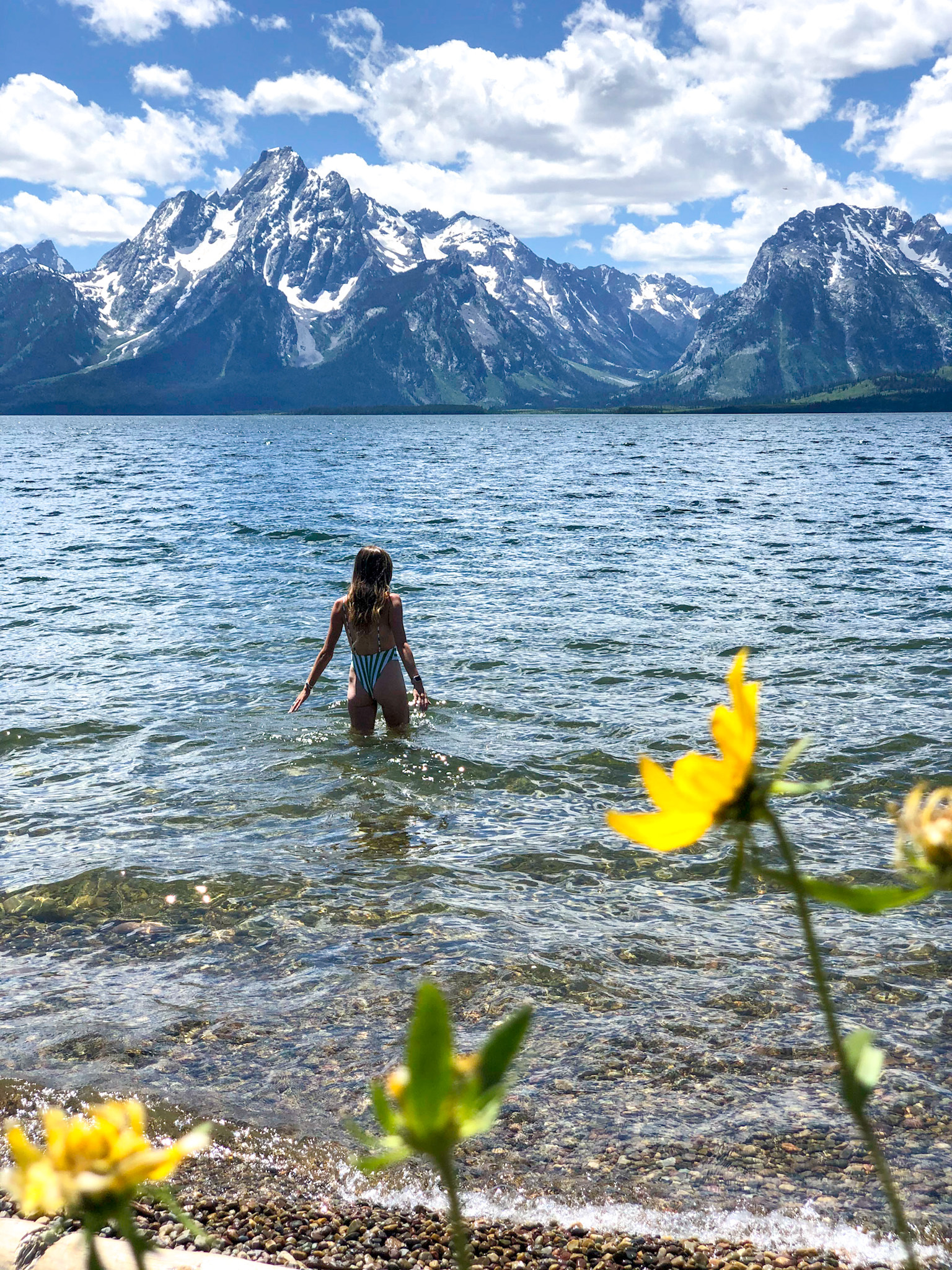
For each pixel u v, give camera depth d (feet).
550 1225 10.75
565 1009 15.03
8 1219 9.89
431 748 28.27
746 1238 10.36
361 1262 10.32
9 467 196.75
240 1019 14.90
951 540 71.26
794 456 217.97
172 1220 11.02
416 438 400.47
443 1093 2.36
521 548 70.38
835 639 40.65
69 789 25.44
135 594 53.11
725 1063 13.51
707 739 28.66
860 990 15.35
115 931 17.95
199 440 403.95
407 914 18.43
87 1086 13.25
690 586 53.98
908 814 3.18
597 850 21.43
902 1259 9.93
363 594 29.35
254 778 26.16
